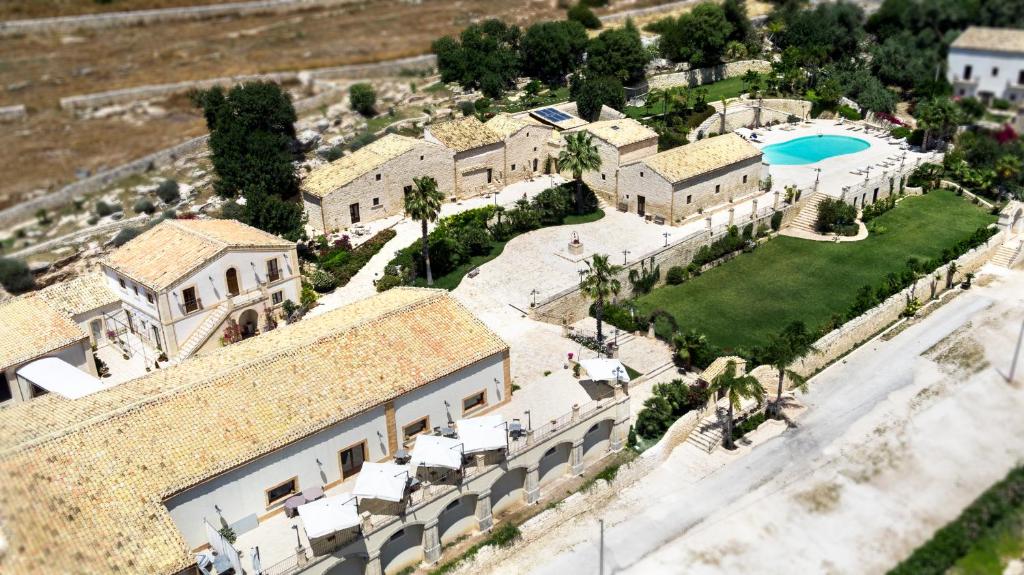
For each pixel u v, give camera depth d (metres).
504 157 87.44
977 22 112.62
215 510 38.03
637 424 52.06
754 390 49.47
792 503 46.91
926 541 43.75
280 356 43.59
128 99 96.75
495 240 75.25
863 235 80.38
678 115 104.88
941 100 94.75
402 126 98.44
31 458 36.00
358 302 53.19
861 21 127.88
